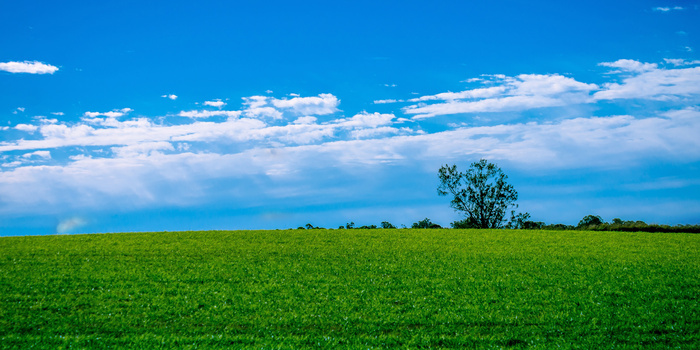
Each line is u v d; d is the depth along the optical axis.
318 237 36.50
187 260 26.38
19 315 16.34
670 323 15.84
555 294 19.42
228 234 37.97
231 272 23.45
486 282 21.44
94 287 20.17
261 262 26.11
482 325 16.02
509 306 17.89
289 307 17.84
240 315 16.84
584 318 16.42
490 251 29.88
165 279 21.77
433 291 20.09
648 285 20.52
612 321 16.11
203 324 15.95
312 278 22.34
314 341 14.60
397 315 16.92
